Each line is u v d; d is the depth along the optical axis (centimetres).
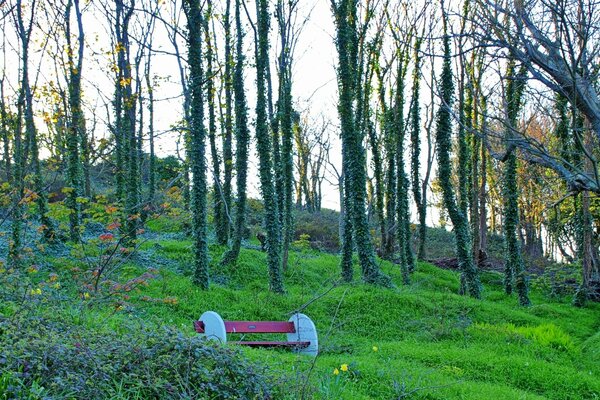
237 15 2122
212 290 1591
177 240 2303
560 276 2486
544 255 3594
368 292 1692
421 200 2859
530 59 541
